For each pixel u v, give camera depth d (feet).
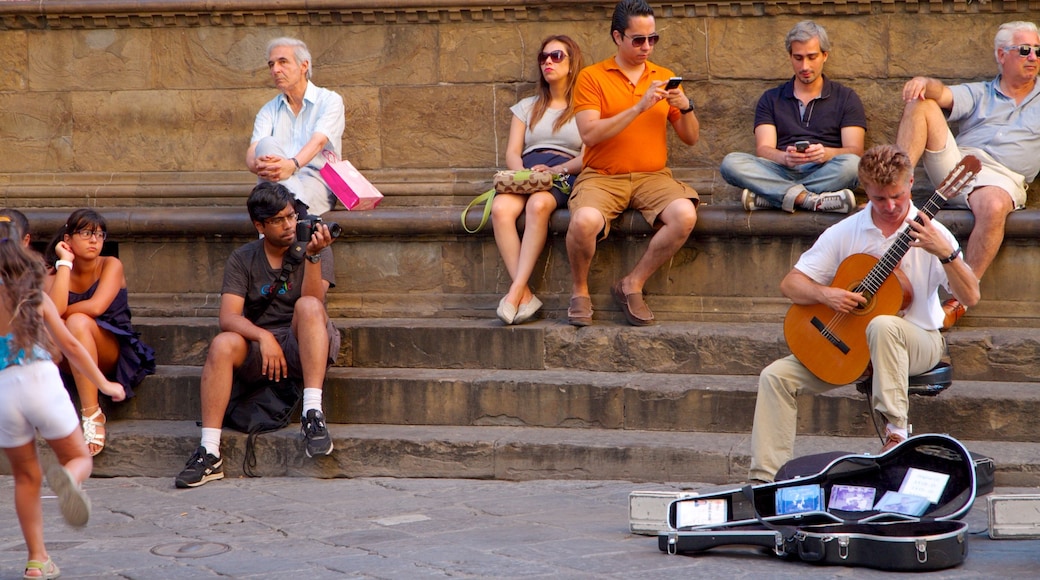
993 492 27.91
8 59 42.63
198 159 41.78
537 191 36.17
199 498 30.32
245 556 24.04
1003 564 21.71
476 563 22.71
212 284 39.99
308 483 31.81
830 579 21.06
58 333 23.85
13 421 22.29
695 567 22.03
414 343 35.73
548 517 27.02
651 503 24.81
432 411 33.88
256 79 41.29
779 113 36.24
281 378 33.35
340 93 40.83
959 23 36.63
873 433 31.07
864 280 26.99
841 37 37.37
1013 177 34.45
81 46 42.19
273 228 33.17
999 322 34.27
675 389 32.55
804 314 27.61
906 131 34.19
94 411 33.58
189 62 41.65
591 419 33.04
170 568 23.17
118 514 28.78
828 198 34.53
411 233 38.11
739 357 34.04
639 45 35.55
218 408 32.35
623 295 35.65
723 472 30.12
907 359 26.32
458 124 40.14
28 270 22.67
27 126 42.70
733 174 35.35
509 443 31.58
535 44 39.47
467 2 39.34
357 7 40.09
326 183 38.55
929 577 21.02
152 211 40.06
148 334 37.50
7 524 27.84
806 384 27.48
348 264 38.96
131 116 42.06
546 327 35.27
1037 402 30.27
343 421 34.32
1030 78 34.71
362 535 25.66
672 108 36.09
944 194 26.35
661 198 35.27
